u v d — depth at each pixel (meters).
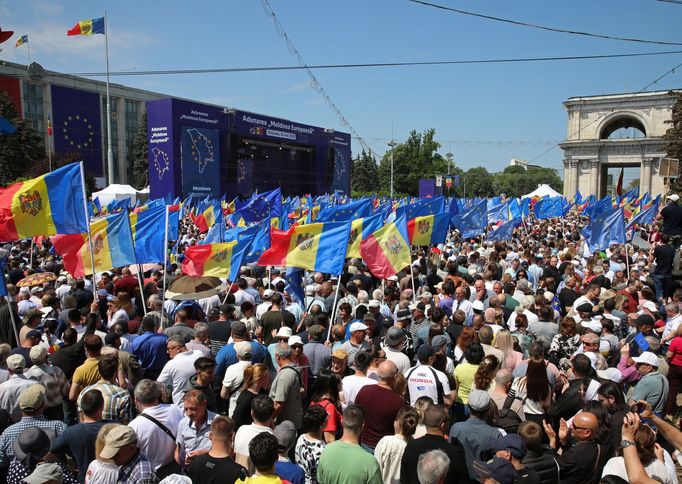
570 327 8.02
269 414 5.20
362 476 4.55
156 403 5.29
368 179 104.31
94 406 5.04
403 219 10.53
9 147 53.56
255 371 5.92
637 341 7.86
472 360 6.86
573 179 88.25
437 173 92.62
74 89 76.50
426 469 4.12
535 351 6.35
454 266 12.52
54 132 74.44
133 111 92.50
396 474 5.14
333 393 6.00
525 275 13.51
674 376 8.47
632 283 11.44
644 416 4.46
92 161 79.38
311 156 59.19
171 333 8.06
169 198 29.08
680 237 14.11
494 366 6.23
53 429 5.27
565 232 32.62
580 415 5.16
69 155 59.06
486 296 11.02
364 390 5.83
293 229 9.47
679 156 41.09
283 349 6.55
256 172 51.22
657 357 6.87
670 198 14.35
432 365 6.55
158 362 7.69
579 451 5.05
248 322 9.05
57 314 9.63
